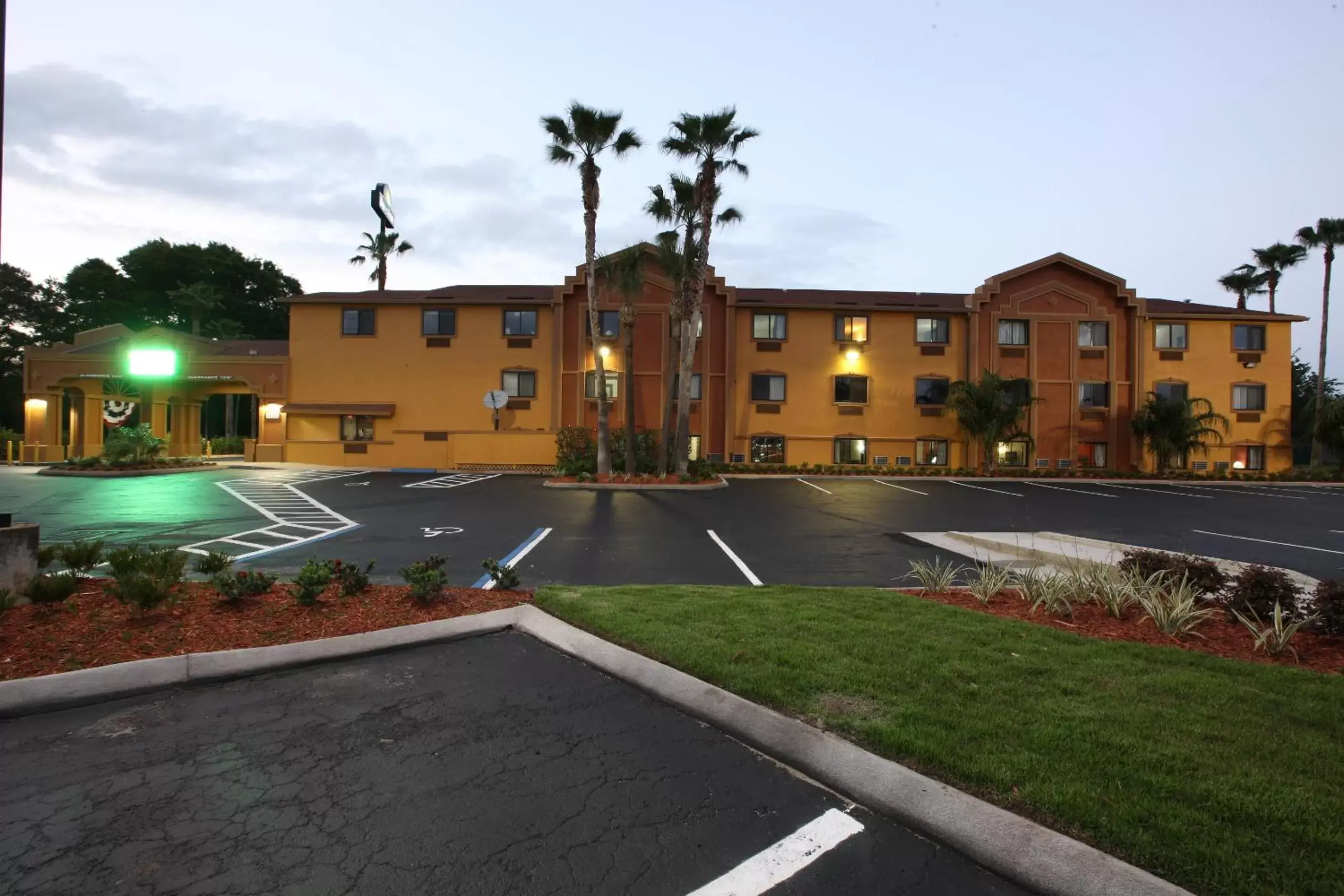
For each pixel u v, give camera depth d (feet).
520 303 96.89
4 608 15.90
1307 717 11.99
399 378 97.14
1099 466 100.37
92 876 8.14
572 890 8.04
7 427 156.87
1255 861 7.90
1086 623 18.83
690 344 76.38
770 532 41.39
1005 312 100.32
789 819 9.68
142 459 78.89
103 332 106.32
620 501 58.59
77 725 12.31
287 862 8.48
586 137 73.26
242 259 186.91
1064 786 9.54
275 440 96.37
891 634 17.07
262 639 16.34
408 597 20.48
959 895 8.08
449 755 11.45
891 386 99.66
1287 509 58.29
